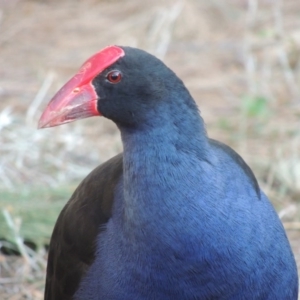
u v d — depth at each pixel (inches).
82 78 299.1
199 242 293.3
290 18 697.6
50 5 737.6
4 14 721.6
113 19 703.1
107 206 319.9
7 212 451.8
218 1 713.0
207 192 292.5
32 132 545.3
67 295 339.3
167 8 693.3
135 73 292.8
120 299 308.8
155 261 297.4
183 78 622.5
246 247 297.7
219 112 577.3
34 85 612.7
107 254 310.5
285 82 610.9
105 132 557.0
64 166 515.8
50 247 353.4
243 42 662.5
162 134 291.9
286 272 314.0
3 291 425.1
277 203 483.8
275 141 542.6
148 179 293.1
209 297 301.9
